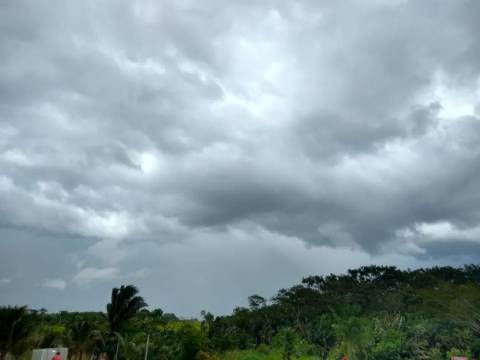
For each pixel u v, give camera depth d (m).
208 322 95.56
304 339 83.06
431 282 91.38
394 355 64.00
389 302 83.94
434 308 75.19
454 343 66.19
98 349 51.91
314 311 93.75
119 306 51.06
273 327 100.94
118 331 51.03
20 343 34.47
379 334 69.00
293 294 102.69
